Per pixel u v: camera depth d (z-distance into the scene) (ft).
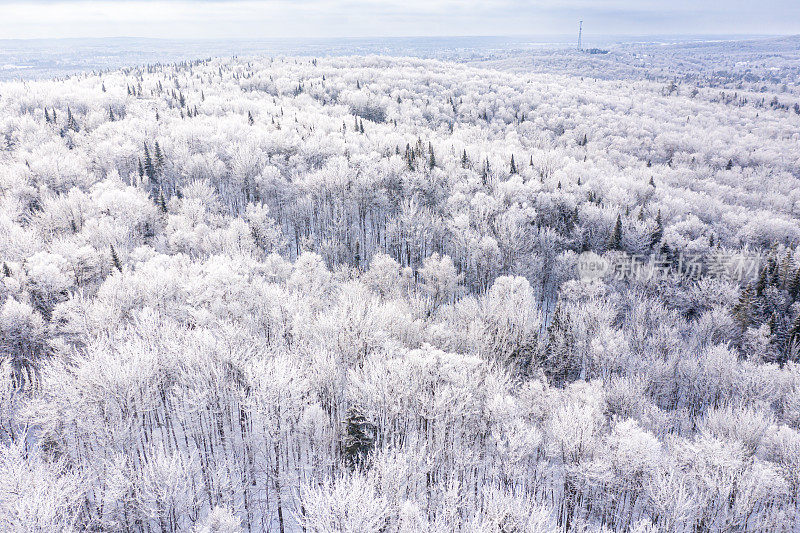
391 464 126.11
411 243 339.77
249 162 403.54
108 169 419.54
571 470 146.51
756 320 279.28
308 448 156.46
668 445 173.06
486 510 125.70
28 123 500.33
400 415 160.56
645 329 267.39
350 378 168.45
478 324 222.07
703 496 142.20
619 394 194.59
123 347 154.61
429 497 140.67
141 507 125.59
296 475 150.41
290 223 395.96
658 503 137.18
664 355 245.65
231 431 157.58
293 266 281.95
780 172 606.96
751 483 138.51
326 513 108.68
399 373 159.63
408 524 110.73
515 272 315.78
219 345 159.33
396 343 188.03
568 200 389.60
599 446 151.33
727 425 178.09
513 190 392.68
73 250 248.52
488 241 311.68
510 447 145.59
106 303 196.34
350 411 149.48
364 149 497.46
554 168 515.50
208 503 144.56
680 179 532.73
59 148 428.97
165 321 184.03
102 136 480.64
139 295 212.02
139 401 146.51
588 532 136.87
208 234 303.27
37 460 122.11
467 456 147.74
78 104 641.81
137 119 520.42
